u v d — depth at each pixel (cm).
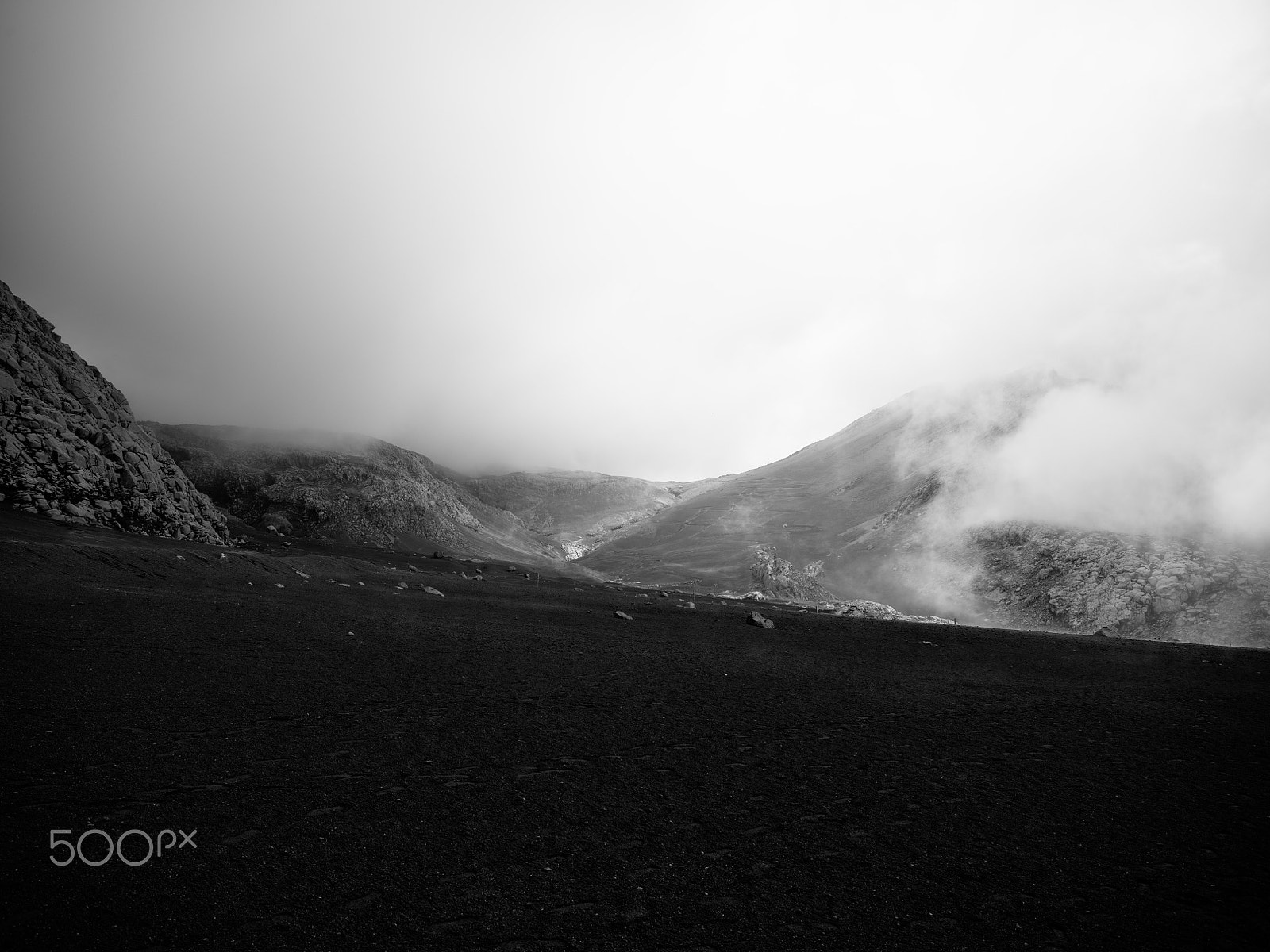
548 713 2142
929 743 2109
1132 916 1084
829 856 1239
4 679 1905
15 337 6362
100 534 4997
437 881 1045
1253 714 2898
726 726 2156
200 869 1021
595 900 1026
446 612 4684
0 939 812
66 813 1154
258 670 2347
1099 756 2055
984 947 967
